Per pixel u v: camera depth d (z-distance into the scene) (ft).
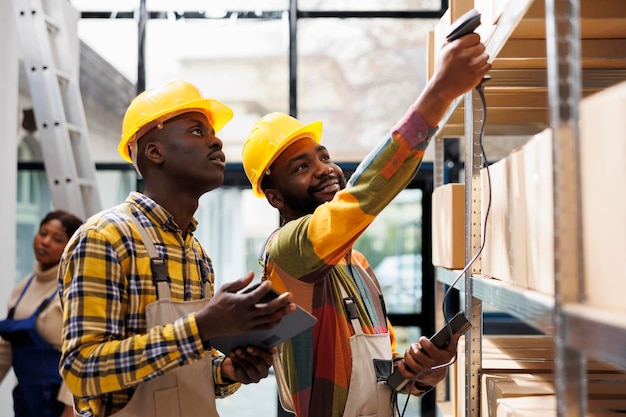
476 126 5.78
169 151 5.38
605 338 2.66
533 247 4.03
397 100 14.88
